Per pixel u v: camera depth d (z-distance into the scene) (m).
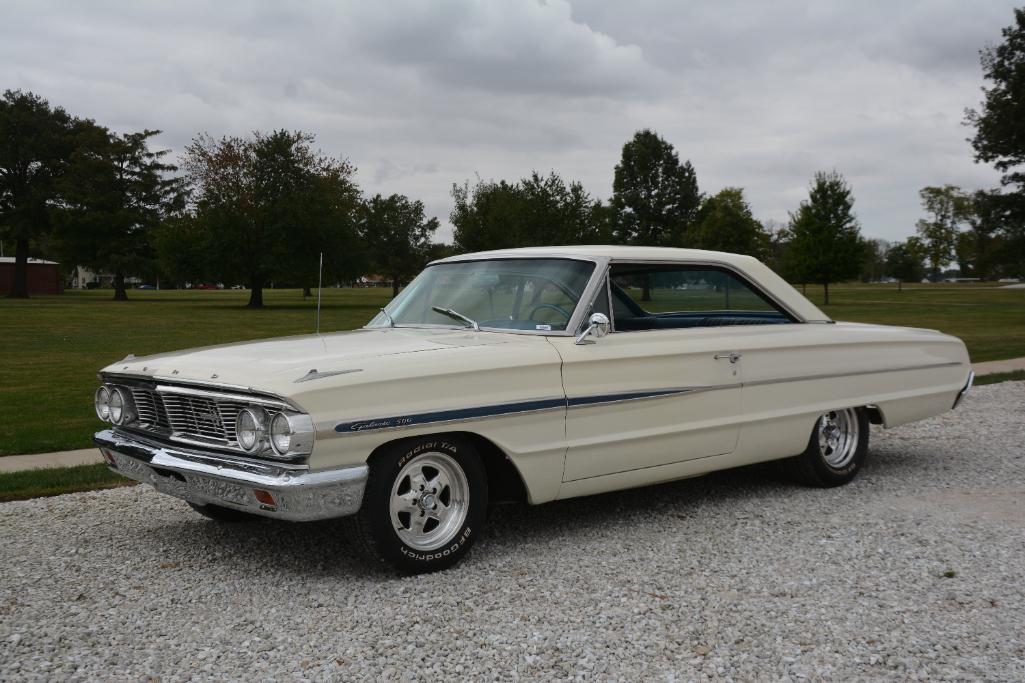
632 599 4.00
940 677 3.20
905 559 4.56
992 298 56.50
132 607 3.94
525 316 5.05
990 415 9.52
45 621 3.77
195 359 4.53
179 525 5.33
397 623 3.71
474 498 4.46
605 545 4.84
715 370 5.30
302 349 4.55
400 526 4.25
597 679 3.19
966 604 3.93
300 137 50.78
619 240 71.50
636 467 5.03
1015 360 15.67
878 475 6.59
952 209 105.00
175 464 4.24
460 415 4.27
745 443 5.52
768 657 3.38
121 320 31.31
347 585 4.20
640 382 4.96
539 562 4.54
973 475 6.58
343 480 3.94
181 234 50.53
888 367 6.25
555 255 5.24
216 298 67.25
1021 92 30.28
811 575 4.32
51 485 6.33
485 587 4.16
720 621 3.73
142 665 3.31
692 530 5.12
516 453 4.52
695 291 5.49
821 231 52.78
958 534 5.01
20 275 64.31
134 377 4.67
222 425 4.17
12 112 63.47
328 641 3.53
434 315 5.39
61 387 12.66
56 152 64.12
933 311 37.78
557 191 38.09
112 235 61.28
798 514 5.46
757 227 60.16
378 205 83.06
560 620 3.75
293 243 49.41
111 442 4.79
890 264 139.00
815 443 5.97
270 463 3.94
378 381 4.06
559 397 4.63
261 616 3.81
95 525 5.32
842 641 3.52
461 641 3.53
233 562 4.58
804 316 6.05
